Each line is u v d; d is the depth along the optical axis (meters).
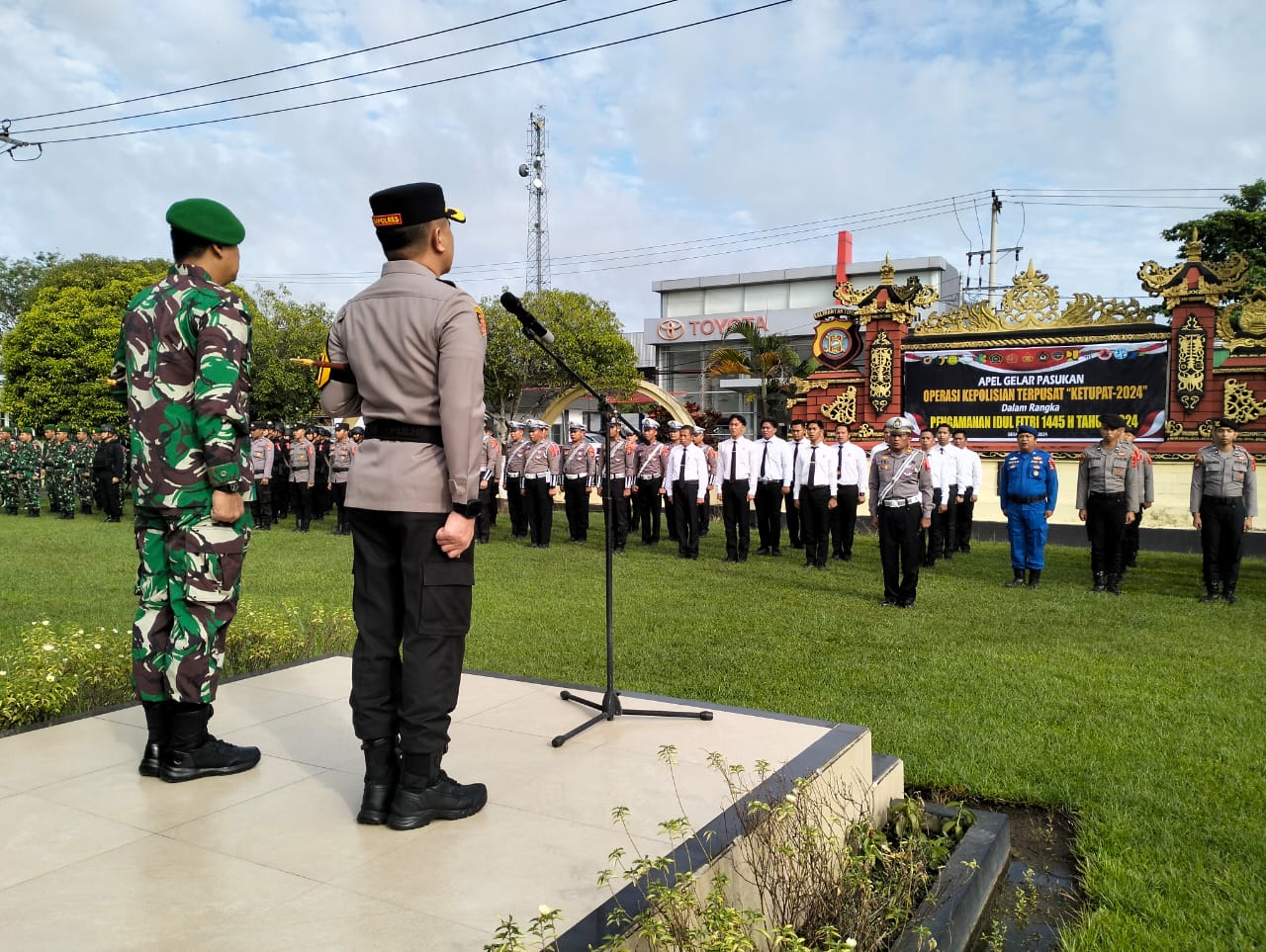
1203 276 13.74
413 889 2.35
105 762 3.34
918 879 3.08
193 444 3.10
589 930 2.13
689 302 43.38
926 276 38.41
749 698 5.52
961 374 15.47
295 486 17.30
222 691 4.30
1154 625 8.10
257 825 2.76
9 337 26.38
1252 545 13.51
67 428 25.52
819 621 8.12
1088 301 14.59
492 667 6.27
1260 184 24.14
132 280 26.86
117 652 5.17
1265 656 6.81
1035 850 3.71
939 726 5.02
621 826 2.76
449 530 2.67
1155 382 14.06
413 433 2.76
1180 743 4.76
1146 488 10.12
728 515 12.88
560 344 23.75
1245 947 2.85
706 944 1.97
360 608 2.85
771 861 2.74
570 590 9.83
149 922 2.16
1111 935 2.96
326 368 2.94
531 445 14.89
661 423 22.06
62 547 13.74
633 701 4.18
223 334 3.05
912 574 8.92
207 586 3.10
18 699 4.26
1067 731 4.98
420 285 2.77
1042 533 10.41
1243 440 13.57
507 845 2.62
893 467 8.96
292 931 2.13
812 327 38.81
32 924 2.15
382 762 2.80
